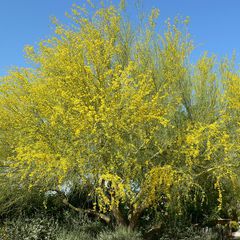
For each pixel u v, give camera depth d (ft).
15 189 37.55
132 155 32.42
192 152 31.68
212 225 44.29
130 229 35.58
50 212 40.70
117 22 40.04
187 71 39.99
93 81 33.24
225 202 43.47
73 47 36.65
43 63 35.78
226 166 34.01
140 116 31.12
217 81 40.01
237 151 34.06
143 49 39.27
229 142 34.68
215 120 37.60
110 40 37.81
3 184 37.06
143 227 40.70
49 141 31.89
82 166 31.04
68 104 32.55
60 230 36.91
